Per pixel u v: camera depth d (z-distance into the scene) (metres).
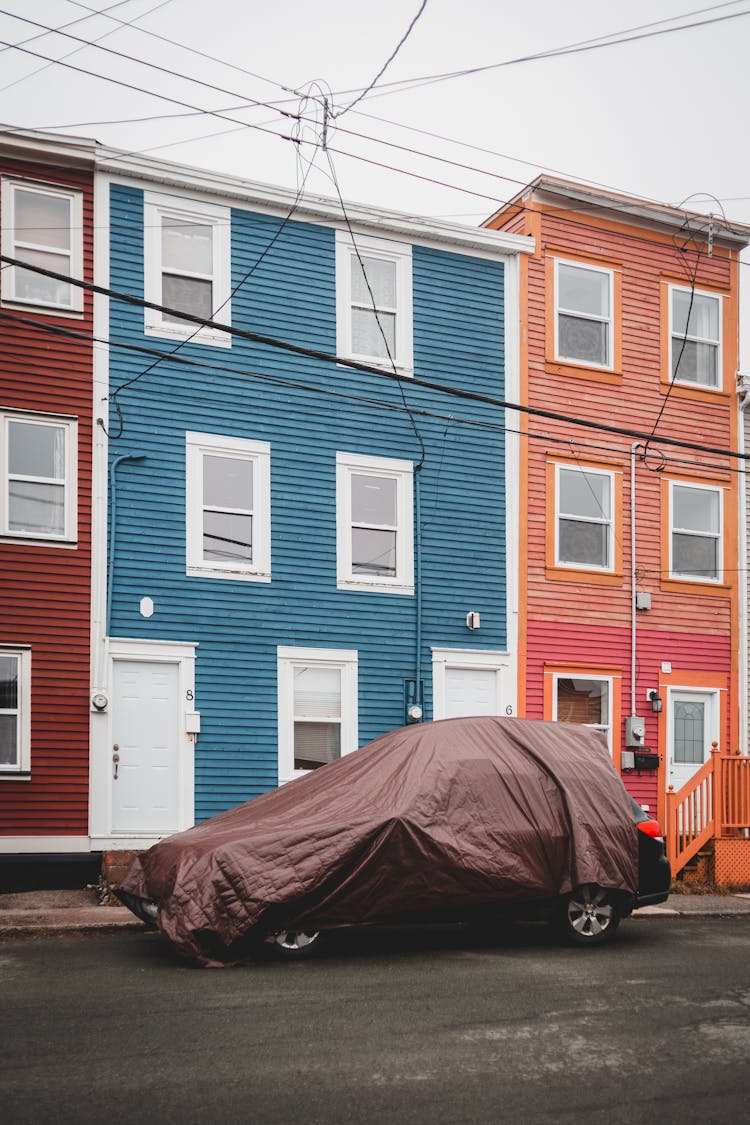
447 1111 5.96
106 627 15.55
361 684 17.17
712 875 16.31
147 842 15.46
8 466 15.43
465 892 9.98
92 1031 7.29
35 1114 5.82
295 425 17.19
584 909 10.73
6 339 15.56
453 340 18.52
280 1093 6.19
